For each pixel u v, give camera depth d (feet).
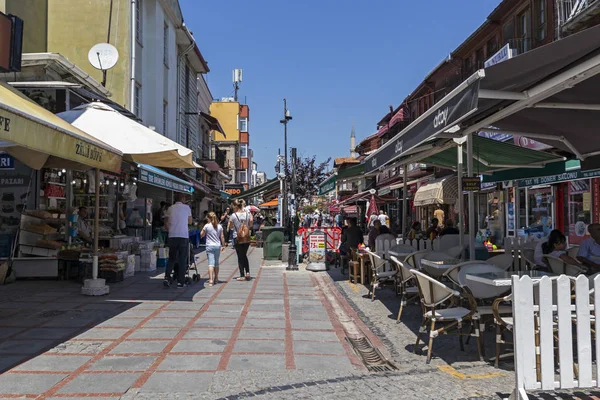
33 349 18.78
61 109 38.47
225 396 14.48
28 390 14.61
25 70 38.83
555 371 16.49
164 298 29.89
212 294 31.73
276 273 44.06
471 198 26.27
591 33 13.69
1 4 48.47
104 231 41.83
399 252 32.53
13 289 32.19
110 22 58.03
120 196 50.29
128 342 19.92
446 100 17.01
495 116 20.42
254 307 27.63
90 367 16.80
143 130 30.25
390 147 24.79
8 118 15.33
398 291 32.40
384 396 14.69
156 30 66.44
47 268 35.99
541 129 24.95
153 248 45.65
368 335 22.17
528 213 57.16
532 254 29.60
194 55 89.25
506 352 19.39
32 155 24.62
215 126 114.42
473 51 73.20
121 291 32.22
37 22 55.52
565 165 31.60
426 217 98.37
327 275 42.88
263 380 15.88
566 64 15.24
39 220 36.76
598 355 13.52
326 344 20.18
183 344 19.75
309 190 144.05
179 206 34.68
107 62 47.96
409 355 19.22
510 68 14.82
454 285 22.67
